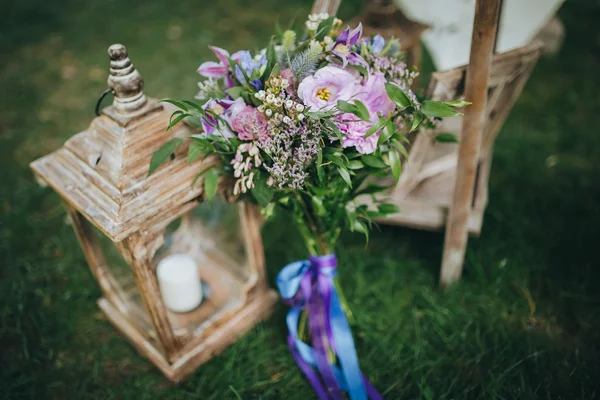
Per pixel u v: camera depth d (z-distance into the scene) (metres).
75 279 2.02
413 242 2.13
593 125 2.64
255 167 1.33
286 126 1.22
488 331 1.76
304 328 1.77
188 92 2.97
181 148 1.41
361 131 1.20
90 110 2.92
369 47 1.34
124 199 1.32
